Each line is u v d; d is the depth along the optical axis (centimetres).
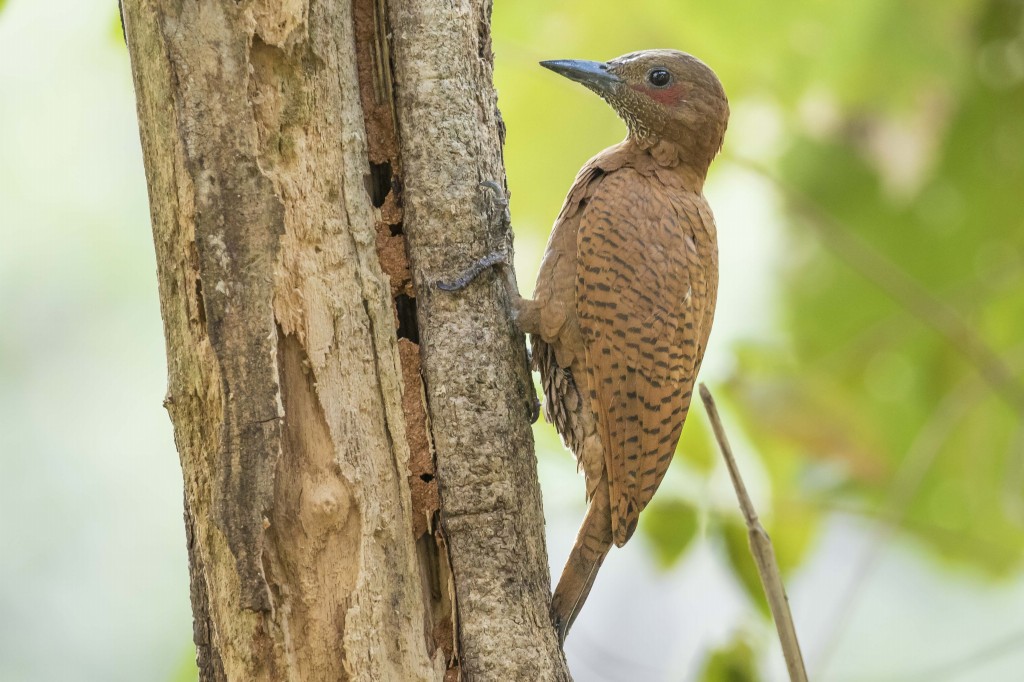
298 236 759
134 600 1585
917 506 1292
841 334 1322
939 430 1138
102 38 1612
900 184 1262
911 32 1197
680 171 1075
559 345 976
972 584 1410
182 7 741
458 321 824
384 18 832
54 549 1583
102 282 1680
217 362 740
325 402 757
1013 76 1235
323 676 748
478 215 838
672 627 1380
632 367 949
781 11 1194
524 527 815
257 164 749
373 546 760
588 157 1242
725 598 1376
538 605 810
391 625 759
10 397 1620
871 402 1310
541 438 1105
